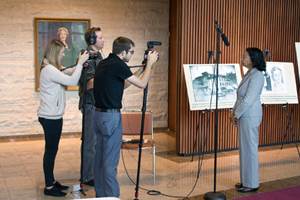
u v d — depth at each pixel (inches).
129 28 313.3
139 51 317.7
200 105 232.5
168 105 330.6
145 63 158.4
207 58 252.5
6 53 286.8
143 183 198.7
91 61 177.8
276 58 278.2
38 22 289.7
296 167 230.1
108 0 305.4
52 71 167.6
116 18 309.0
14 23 286.0
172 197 179.6
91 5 301.6
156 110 327.9
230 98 240.8
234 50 260.2
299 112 292.8
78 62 170.2
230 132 266.4
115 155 156.9
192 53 248.1
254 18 266.7
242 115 185.3
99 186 161.5
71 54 297.4
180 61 246.7
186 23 244.5
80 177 194.4
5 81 288.8
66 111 304.0
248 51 184.1
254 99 182.7
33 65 293.3
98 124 155.0
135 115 207.8
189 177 209.6
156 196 180.5
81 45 299.6
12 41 287.0
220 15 254.1
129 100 317.1
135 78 153.5
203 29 249.8
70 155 246.1
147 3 316.2
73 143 277.0
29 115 296.4
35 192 182.9
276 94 250.1
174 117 320.8
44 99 170.6
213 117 257.8
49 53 172.6
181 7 243.6
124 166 227.1
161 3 320.2
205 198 177.5
